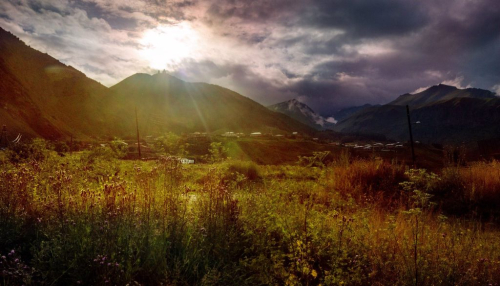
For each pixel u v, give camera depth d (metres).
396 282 4.37
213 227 5.32
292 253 4.83
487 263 4.90
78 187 6.43
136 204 5.84
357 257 4.69
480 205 9.92
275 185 8.34
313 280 4.49
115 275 3.75
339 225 5.54
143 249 4.39
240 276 4.16
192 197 6.99
